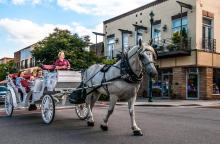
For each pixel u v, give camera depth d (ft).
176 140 26.08
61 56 37.60
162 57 93.91
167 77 95.55
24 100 39.65
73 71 36.60
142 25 103.65
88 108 34.24
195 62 85.46
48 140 26.61
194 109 57.21
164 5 95.50
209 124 35.24
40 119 39.27
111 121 37.32
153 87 99.19
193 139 26.48
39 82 37.55
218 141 25.70
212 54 89.40
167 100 85.51
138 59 27.45
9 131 30.94
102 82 30.32
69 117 41.01
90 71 33.73
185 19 88.99
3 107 65.21
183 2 89.56
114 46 117.19
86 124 34.91
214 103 73.77
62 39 94.73
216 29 91.40
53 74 35.73
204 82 88.12
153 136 27.81
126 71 27.94
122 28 113.29
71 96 35.19
